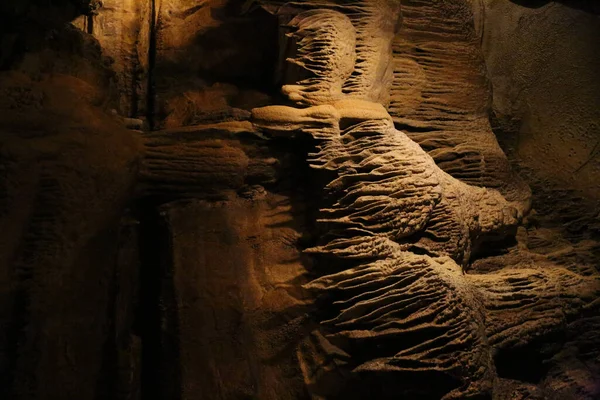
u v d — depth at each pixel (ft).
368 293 11.35
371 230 12.14
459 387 10.57
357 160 13.09
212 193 13.23
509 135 19.49
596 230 17.39
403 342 11.01
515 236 15.93
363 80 15.48
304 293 12.03
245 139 13.69
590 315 13.78
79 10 15.76
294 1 16.30
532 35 19.60
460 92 17.52
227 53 17.12
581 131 18.52
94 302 11.37
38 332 10.48
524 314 12.68
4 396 10.06
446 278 11.50
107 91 14.17
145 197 12.81
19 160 10.86
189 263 12.14
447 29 18.13
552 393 12.51
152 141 12.95
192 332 11.45
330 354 11.34
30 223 10.87
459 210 13.46
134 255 12.51
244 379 11.23
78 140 11.51
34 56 12.70
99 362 11.12
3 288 10.37
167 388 11.07
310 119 13.60
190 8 17.58
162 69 16.79
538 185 18.63
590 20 19.13
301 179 13.94
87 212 11.44
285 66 15.94
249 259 12.59
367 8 16.30
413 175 12.77
